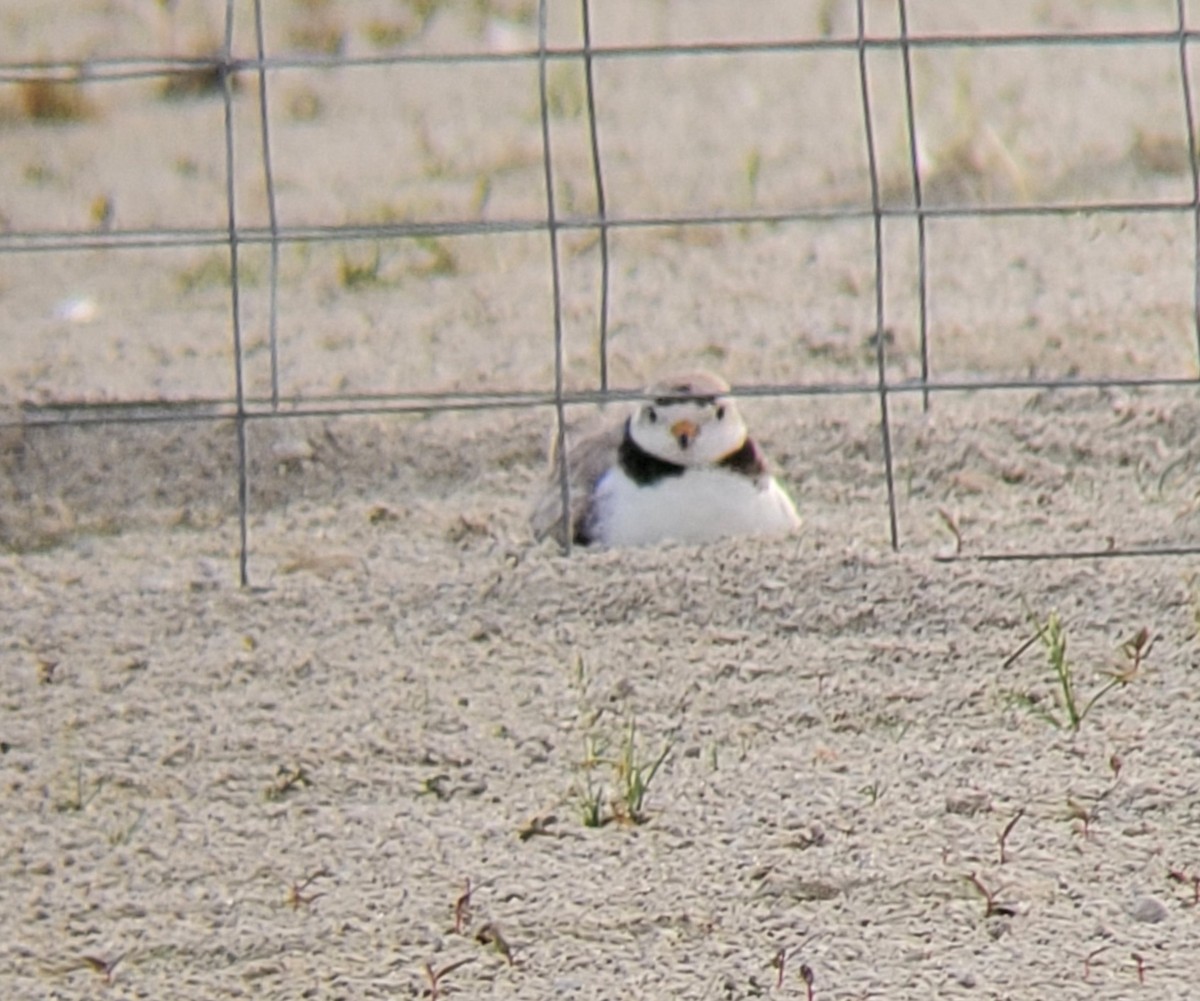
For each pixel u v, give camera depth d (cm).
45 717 1773
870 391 2028
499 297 3034
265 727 1747
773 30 4541
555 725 1736
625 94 4238
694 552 2023
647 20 4688
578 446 2258
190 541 2183
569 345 2767
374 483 2348
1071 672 1781
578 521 2155
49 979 1432
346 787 1656
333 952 1448
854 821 1577
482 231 1986
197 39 4588
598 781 1652
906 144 3700
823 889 1494
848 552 1998
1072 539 2039
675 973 1409
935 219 3262
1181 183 3366
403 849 1567
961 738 1691
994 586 1922
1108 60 4272
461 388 2586
